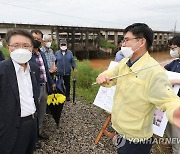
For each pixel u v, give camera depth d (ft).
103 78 6.69
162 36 102.37
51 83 13.15
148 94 5.94
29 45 7.53
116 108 6.77
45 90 12.53
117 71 7.23
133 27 6.32
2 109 6.97
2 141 7.10
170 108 5.09
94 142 12.84
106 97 13.02
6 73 6.97
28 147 8.20
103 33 79.71
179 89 9.70
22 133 7.34
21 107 7.23
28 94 7.54
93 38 72.69
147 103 6.07
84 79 25.66
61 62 20.01
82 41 68.39
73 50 64.44
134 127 6.31
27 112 7.41
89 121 15.81
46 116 16.12
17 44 7.30
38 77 8.61
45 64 12.62
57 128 14.28
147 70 5.98
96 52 73.41
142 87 6.01
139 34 6.19
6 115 6.98
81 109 18.33
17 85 7.11
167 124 10.02
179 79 9.57
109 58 74.64
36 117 7.97
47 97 12.90
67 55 20.30
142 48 6.37
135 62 6.41
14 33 7.32
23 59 7.00
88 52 69.51
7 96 6.94
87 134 13.75
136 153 6.76
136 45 6.28
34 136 8.04
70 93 23.03
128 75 6.47
